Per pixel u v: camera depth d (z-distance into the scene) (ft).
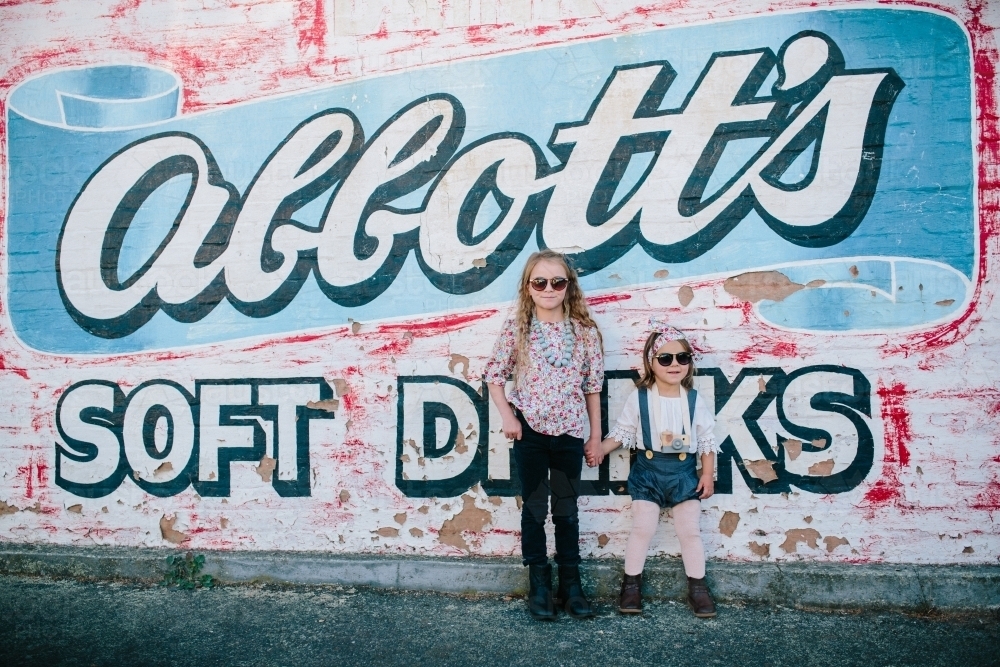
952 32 11.84
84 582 12.84
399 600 11.89
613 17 12.49
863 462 11.86
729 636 10.55
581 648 10.25
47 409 13.61
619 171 12.42
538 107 12.64
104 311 13.55
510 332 11.41
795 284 12.01
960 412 11.69
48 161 13.80
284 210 13.20
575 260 12.45
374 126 13.03
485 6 12.78
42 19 13.85
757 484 12.04
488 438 12.58
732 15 12.25
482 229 12.70
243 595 12.18
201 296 13.33
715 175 12.23
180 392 13.30
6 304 13.79
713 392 12.15
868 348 11.87
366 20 13.08
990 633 10.60
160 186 13.52
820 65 12.06
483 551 12.57
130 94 13.64
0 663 9.99
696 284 12.19
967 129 11.78
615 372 12.32
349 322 12.96
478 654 10.14
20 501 13.60
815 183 12.02
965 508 11.66
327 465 12.94
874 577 11.41
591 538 12.26
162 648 10.41
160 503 13.28
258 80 13.33
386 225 12.93
